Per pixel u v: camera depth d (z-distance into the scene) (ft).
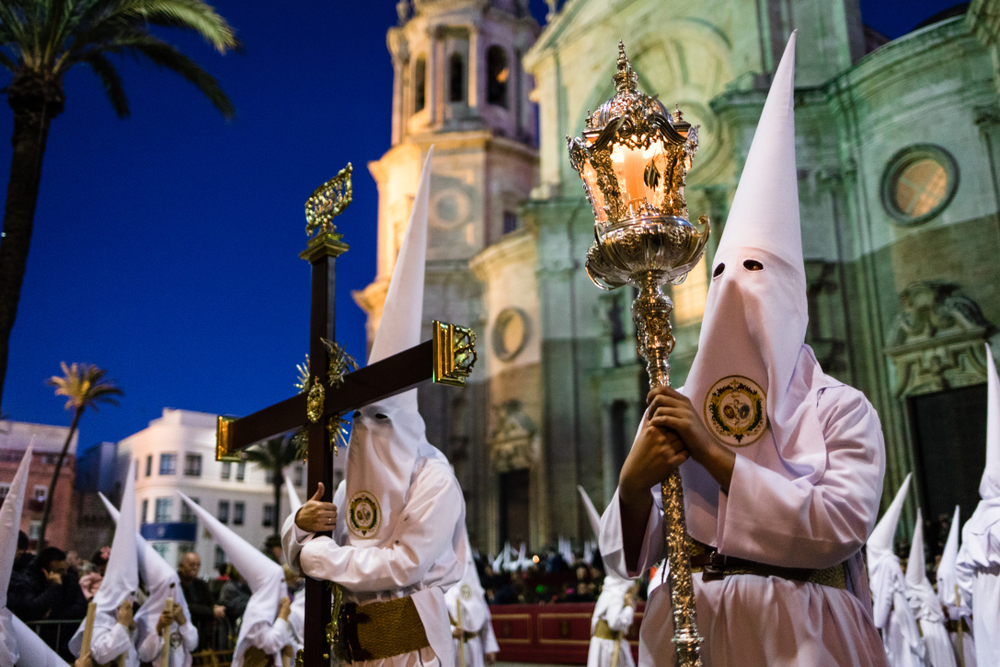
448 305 124.47
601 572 63.21
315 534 12.85
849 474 7.00
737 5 86.07
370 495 12.64
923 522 60.95
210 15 48.24
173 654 23.50
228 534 24.97
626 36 102.68
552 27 112.06
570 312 103.30
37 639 17.42
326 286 14.23
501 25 144.46
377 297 136.46
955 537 31.30
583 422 99.55
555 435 99.81
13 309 43.60
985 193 66.28
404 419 12.94
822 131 77.00
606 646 29.40
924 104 70.13
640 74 102.53
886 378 70.08
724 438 7.52
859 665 6.89
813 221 75.25
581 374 100.99
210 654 29.55
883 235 71.87
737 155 78.48
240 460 16.11
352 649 12.32
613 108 7.88
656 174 7.68
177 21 49.21
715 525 7.54
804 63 80.84
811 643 6.73
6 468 131.23
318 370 13.78
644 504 7.68
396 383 12.14
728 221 8.27
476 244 128.88
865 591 7.63
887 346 70.08
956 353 65.77
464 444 116.26
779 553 6.75
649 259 7.48
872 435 7.30
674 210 7.73
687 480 7.89
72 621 26.22
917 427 68.33
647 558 7.96
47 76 46.75
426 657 12.15
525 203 106.01
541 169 111.75
